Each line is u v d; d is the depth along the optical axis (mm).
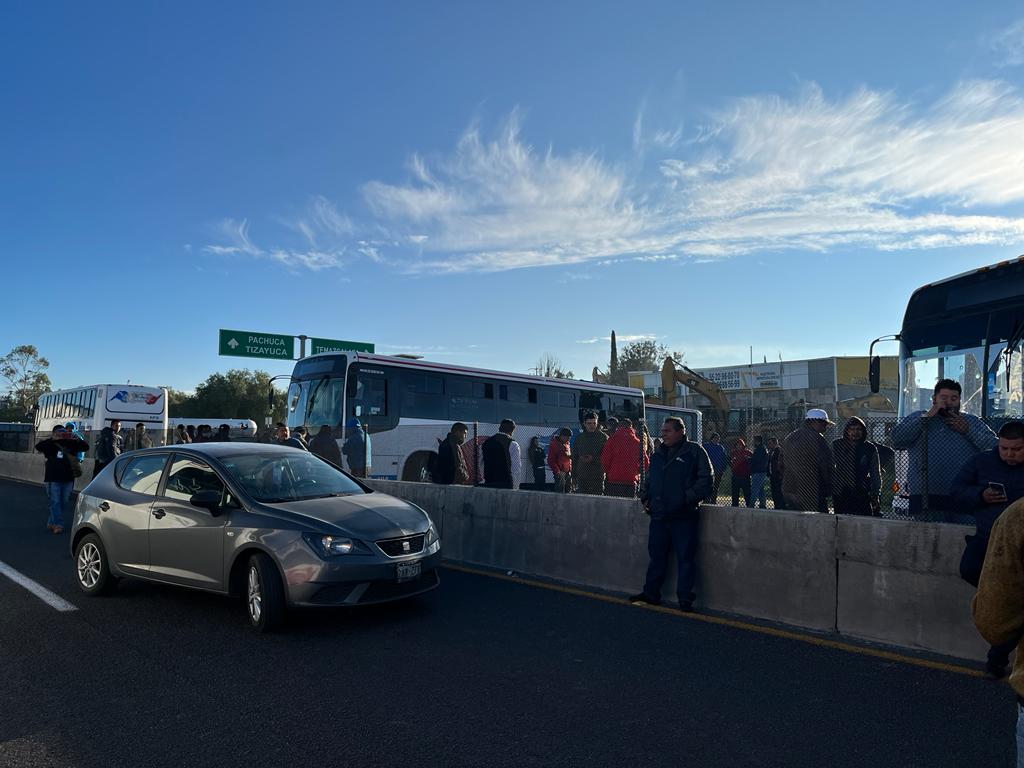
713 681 5062
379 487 10922
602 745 4086
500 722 4391
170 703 4703
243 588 6520
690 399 43000
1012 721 4355
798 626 6387
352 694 4848
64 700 4758
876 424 6914
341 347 36438
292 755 3977
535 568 8617
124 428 31250
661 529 7207
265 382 74812
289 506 6566
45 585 8023
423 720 4426
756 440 12453
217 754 3990
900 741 4109
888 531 5988
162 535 6945
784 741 4121
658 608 7055
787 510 7145
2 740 4164
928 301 10172
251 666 5398
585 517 8211
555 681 5074
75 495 18641
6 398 78000
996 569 2227
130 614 6840
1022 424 4633
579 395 22703
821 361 50625
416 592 6613
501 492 9164
